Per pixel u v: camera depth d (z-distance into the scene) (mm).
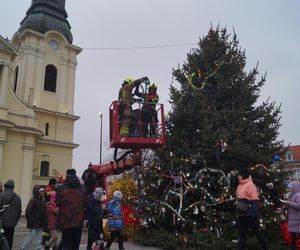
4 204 8602
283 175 10914
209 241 9859
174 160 11289
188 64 13406
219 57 13156
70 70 43250
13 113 34500
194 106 11984
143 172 12117
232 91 12555
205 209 10609
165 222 11453
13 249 10719
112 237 9539
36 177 37594
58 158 39906
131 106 10758
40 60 40969
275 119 12047
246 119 11547
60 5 44906
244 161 10930
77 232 7840
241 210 7566
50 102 40906
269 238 10312
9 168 33000
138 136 10602
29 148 34406
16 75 41781
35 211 9406
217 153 11047
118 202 9656
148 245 11281
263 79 12828
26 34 40844
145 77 11023
